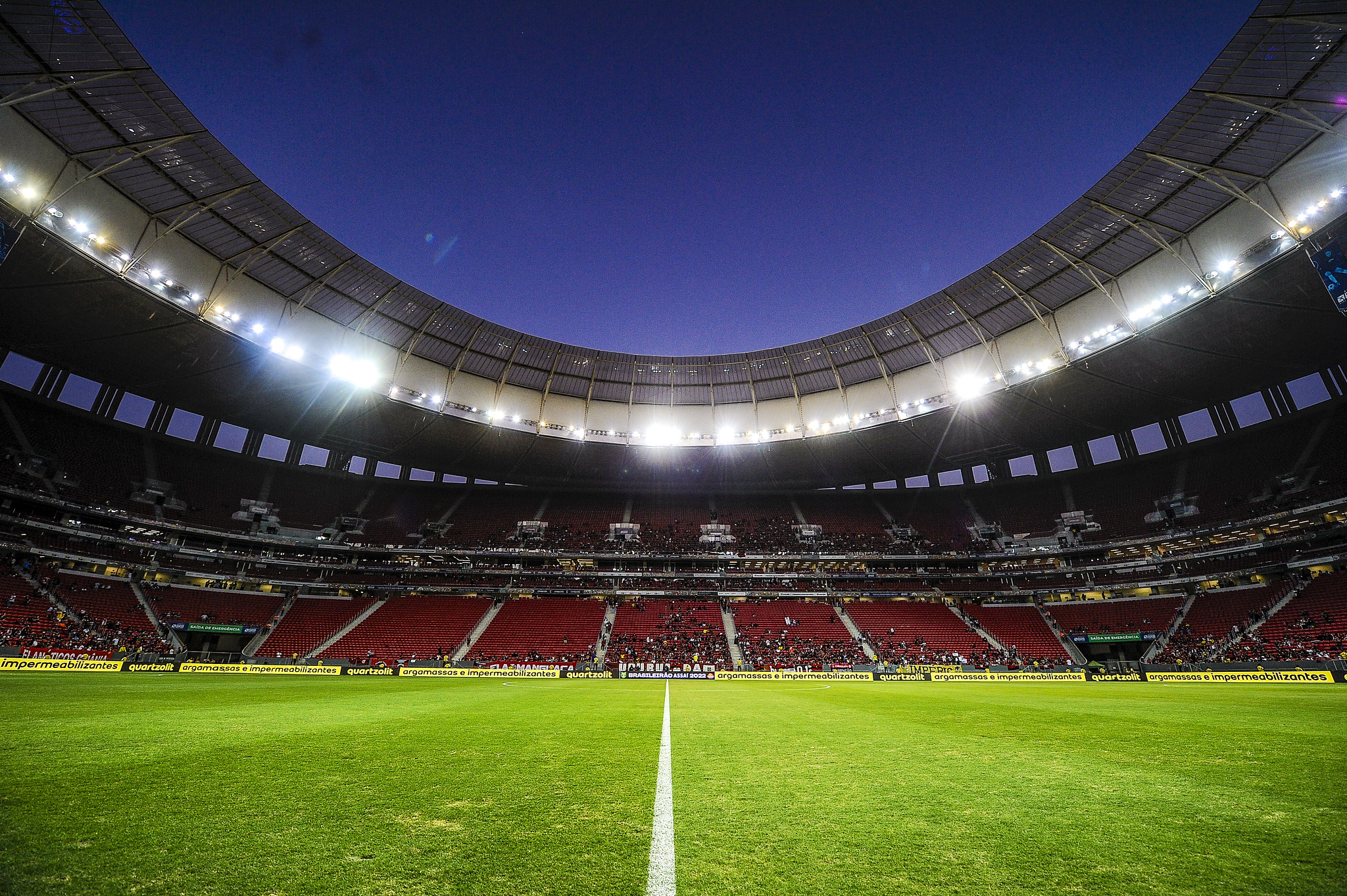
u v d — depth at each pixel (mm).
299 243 33469
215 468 49500
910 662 42906
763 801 4945
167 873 3295
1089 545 48469
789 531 58031
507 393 47219
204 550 44250
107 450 43844
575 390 49156
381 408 43281
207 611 42000
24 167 24672
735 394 50562
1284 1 21375
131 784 5254
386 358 41406
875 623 48688
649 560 53688
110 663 32250
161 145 26781
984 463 57375
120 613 37938
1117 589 47062
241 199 30203
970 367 42375
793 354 47156
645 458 53031
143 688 18172
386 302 38812
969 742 8453
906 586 53312
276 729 9156
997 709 14320
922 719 11836
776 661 43312
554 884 3225
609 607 50500
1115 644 45531
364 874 3332
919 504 59844
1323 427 42344
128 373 41062
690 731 9664
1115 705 15430
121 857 3510
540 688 24594
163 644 37750
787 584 53469
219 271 33281
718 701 16938
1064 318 37812
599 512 60125
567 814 4520
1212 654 37250
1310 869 3395
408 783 5508
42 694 14562
